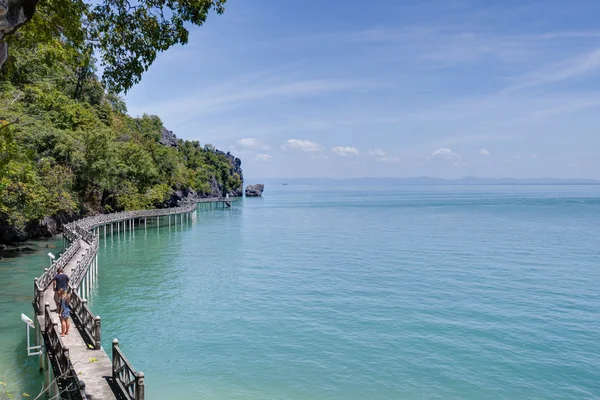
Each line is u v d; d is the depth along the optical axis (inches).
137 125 4202.8
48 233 1934.1
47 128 1739.7
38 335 702.5
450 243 2192.4
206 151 7062.0
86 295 1152.2
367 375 716.7
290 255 1840.6
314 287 1282.0
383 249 2005.4
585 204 5585.6
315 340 862.5
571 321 984.9
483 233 2605.8
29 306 961.5
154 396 640.4
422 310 1060.5
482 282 1348.4
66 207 1788.9
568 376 721.0
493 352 812.0
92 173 2060.8
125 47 484.4
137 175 2731.3
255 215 4082.2
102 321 966.4
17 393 588.7
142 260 1694.1
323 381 694.5
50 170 1712.6
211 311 1042.7
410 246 2096.5
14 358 698.2
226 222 3361.2
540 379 709.9
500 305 1103.6
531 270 1531.7
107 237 2336.4
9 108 1412.4
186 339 863.1
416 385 685.9
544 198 7490.2
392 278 1405.0
